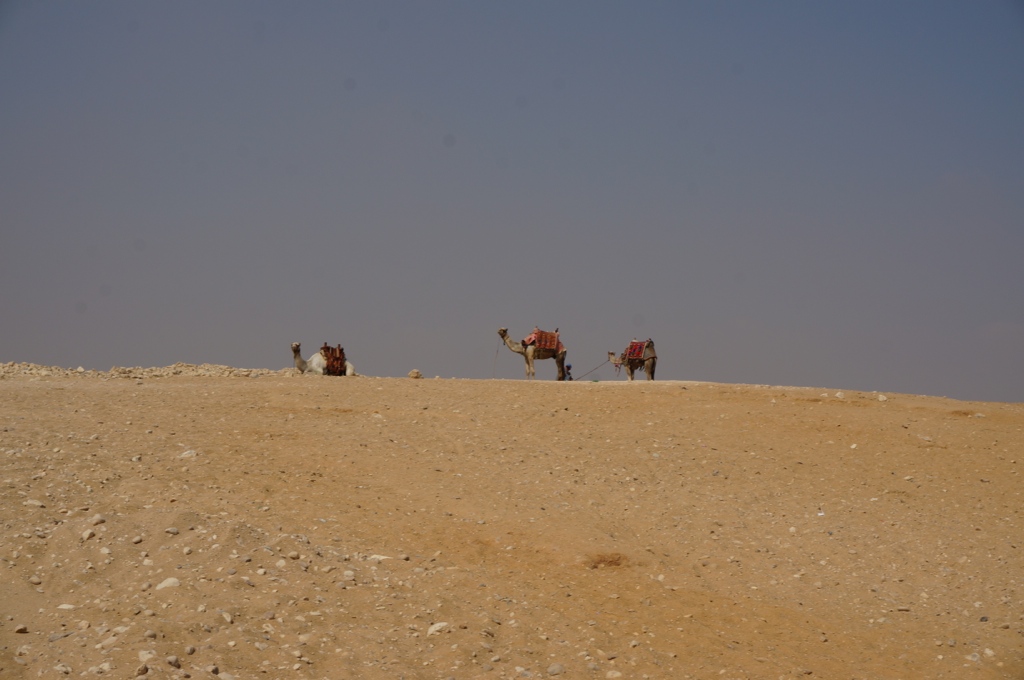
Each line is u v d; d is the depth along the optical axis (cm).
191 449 1398
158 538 1052
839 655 1001
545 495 1352
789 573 1191
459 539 1195
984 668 987
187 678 802
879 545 1272
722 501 1382
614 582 1113
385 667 866
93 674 792
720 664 952
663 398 1897
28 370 2392
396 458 1455
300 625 916
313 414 1681
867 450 1593
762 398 1902
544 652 934
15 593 916
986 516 1357
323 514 1212
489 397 1883
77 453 1320
